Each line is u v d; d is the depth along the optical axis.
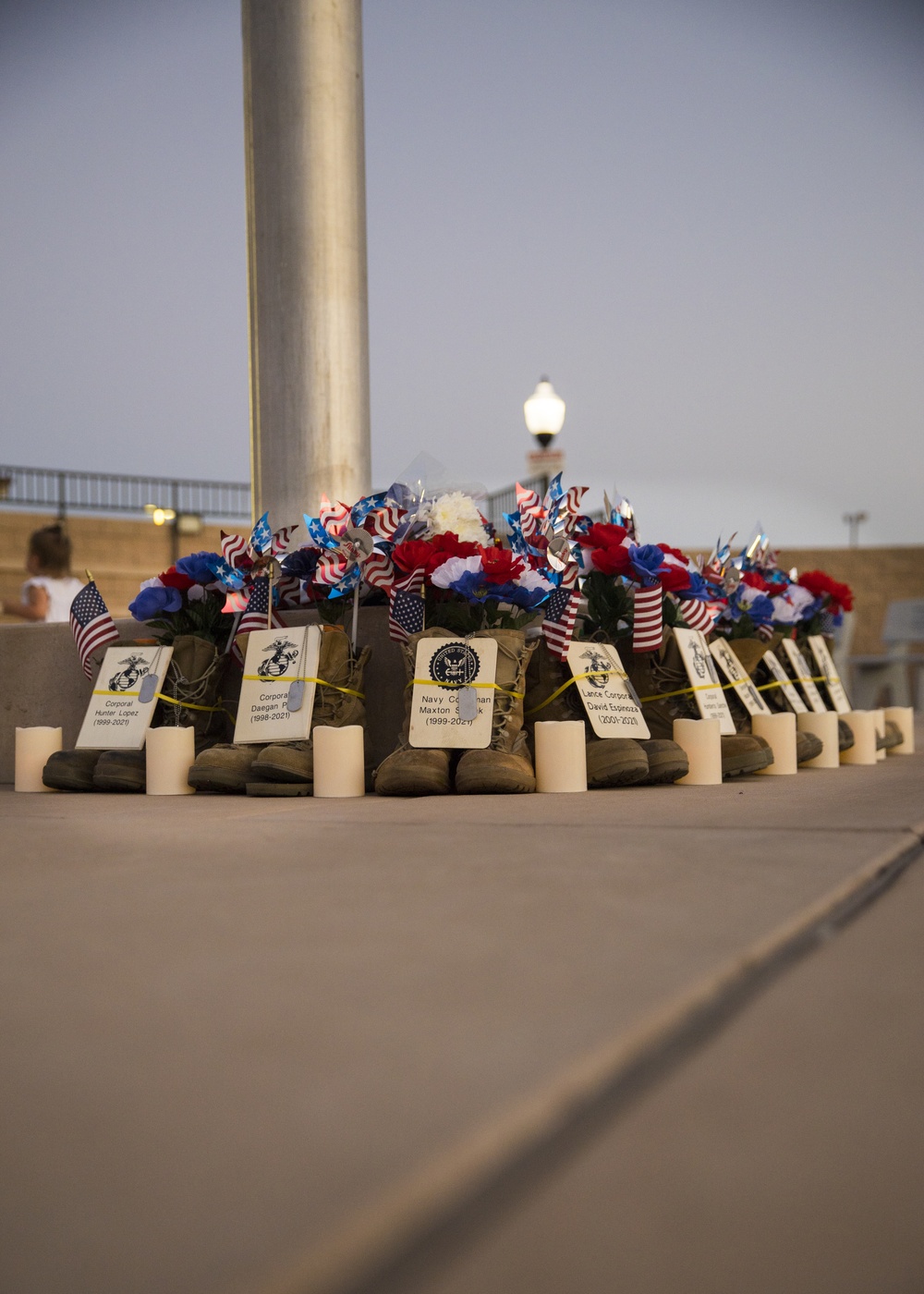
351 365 4.09
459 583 3.02
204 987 0.90
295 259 4.04
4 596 17.81
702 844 1.71
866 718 4.29
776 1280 0.43
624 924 1.10
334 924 1.15
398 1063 0.68
